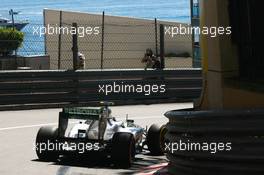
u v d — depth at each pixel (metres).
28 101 28.73
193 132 6.44
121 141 13.86
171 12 137.50
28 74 28.70
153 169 13.43
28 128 21.64
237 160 6.03
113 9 151.88
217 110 6.15
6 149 16.72
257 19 6.21
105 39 44.00
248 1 6.25
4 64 36.69
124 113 27.02
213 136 6.20
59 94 29.45
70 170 13.55
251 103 6.16
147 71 31.52
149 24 43.91
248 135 5.96
